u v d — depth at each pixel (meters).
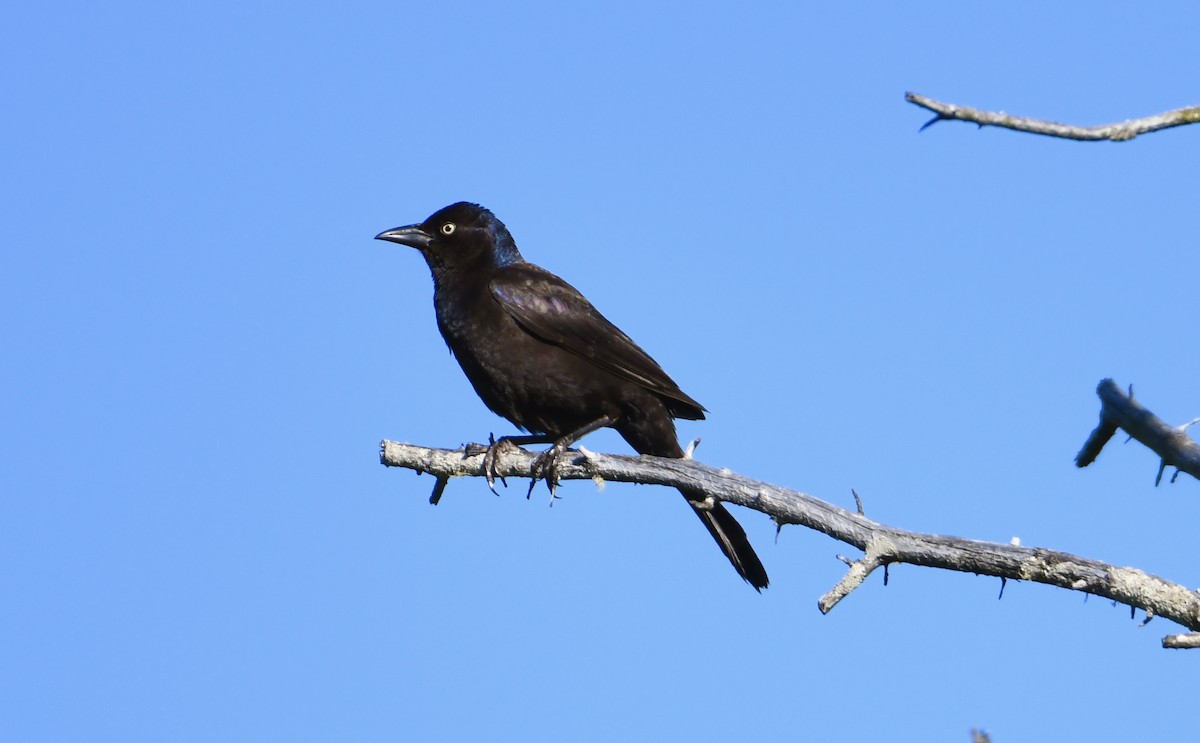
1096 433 6.89
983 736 5.14
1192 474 6.24
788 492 9.15
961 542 8.18
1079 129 5.70
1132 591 7.62
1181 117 5.75
